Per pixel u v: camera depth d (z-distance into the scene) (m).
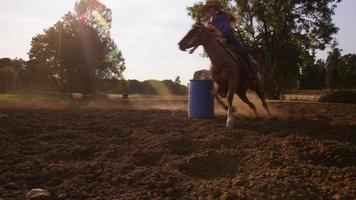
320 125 6.79
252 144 5.47
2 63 73.06
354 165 4.62
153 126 6.96
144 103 17.03
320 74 62.16
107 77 35.25
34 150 5.45
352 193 3.76
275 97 32.34
